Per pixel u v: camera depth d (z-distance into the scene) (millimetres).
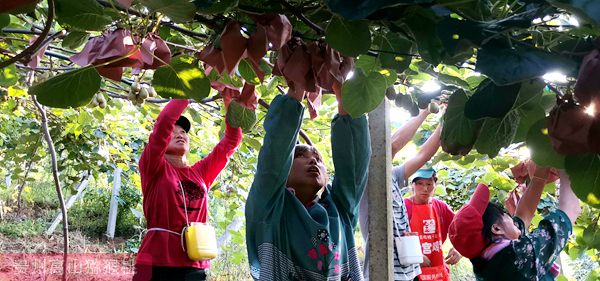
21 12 1146
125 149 5910
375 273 2139
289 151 1846
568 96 1088
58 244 9688
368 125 2088
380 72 1576
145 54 1268
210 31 1596
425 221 3268
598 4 799
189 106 3162
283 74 1333
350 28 1197
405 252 2844
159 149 2820
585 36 1114
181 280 2855
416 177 3293
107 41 1237
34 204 11367
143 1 1085
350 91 1487
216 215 7922
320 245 1915
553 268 3205
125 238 10820
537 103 1263
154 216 2871
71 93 1270
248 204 1923
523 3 1054
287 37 1263
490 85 1104
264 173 1846
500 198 3770
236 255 5227
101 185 11180
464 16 1048
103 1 1303
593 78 916
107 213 11289
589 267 6141
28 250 9047
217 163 3047
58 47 2477
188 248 2848
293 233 1922
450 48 987
